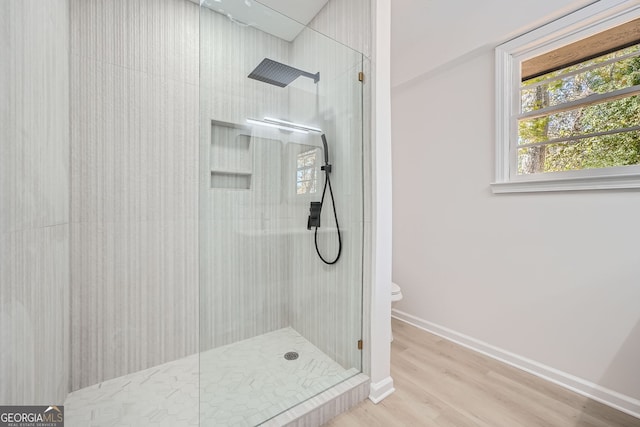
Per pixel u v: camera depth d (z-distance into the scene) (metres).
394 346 2.13
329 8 1.85
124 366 1.70
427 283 2.44
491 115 1.98
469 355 2.00
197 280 1.95
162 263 1.82
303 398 1.38
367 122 1.58
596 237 1.52
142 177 1.74
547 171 1.79
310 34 1.65
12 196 0.73
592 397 1.51
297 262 1.65
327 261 1.67
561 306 1.65
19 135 0.79
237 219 1.51
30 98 0.89
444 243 2.30
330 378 1.54
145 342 1.77
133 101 1.70
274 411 1.30
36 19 0.96
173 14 1.84
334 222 1.68
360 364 1.62
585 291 1.56
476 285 2.08
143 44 1.73
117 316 1.67
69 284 1.50
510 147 1.92
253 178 1.55
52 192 1.16
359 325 1.62
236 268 1.49
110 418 1.34
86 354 1.58
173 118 1.85
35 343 0.93
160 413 1.38
